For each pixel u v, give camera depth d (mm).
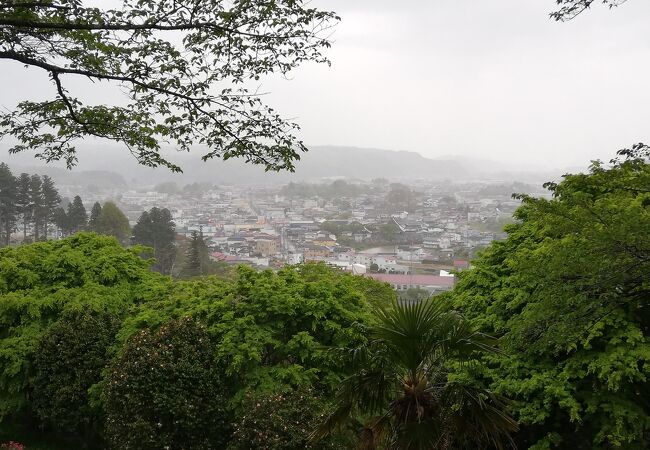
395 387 4367
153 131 5523
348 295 7180
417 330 4191
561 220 5320
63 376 7473
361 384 4289
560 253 5117
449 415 4223
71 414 7383
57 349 7602
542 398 5785
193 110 5340
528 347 5598
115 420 6203
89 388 7301
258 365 6488
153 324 7230
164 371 6105
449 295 7898
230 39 5047
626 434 5047
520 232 7711
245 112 5395
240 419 6027
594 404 5336
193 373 6148
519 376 6035
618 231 4621
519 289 6605
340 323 6781
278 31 5047
